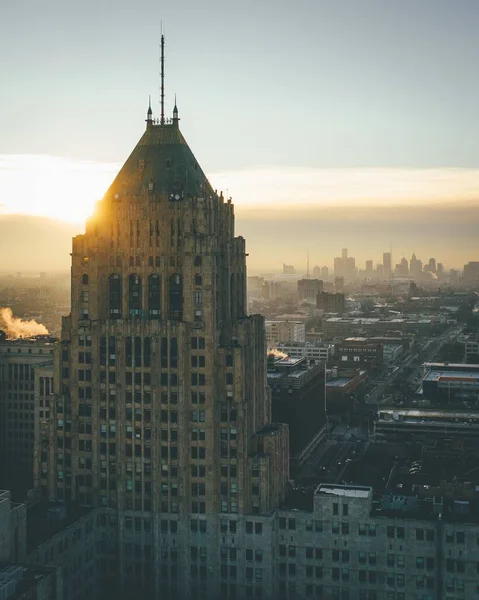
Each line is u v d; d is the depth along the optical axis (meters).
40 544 198.50
